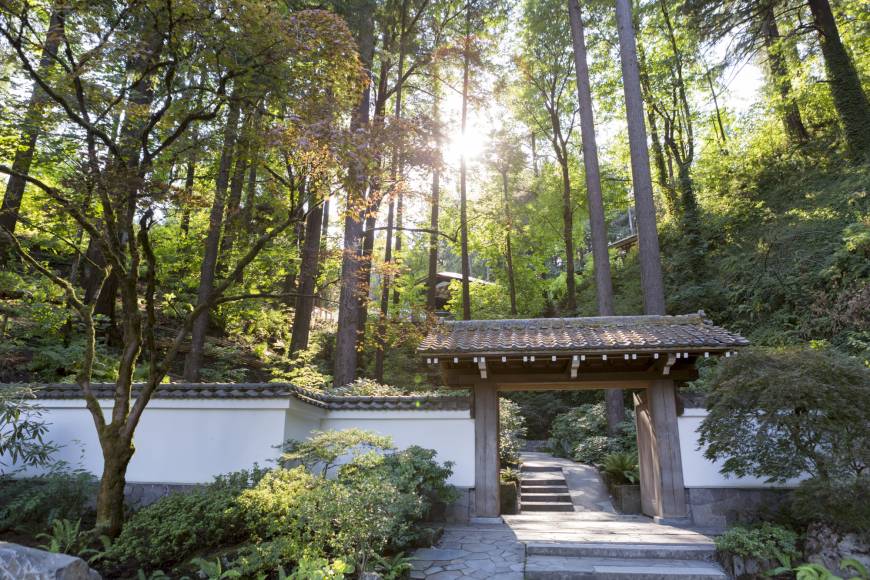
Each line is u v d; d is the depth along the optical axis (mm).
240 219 6801
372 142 5438
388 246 17250
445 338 7176
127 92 5785
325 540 4734
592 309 17203
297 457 5809
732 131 19906
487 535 6199
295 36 5344
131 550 4684
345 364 11234
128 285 5582
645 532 6281
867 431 4793
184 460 6938
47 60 6145
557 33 17453
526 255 22844
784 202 14133
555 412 15688
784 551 4852
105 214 5371
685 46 18375
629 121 11656
